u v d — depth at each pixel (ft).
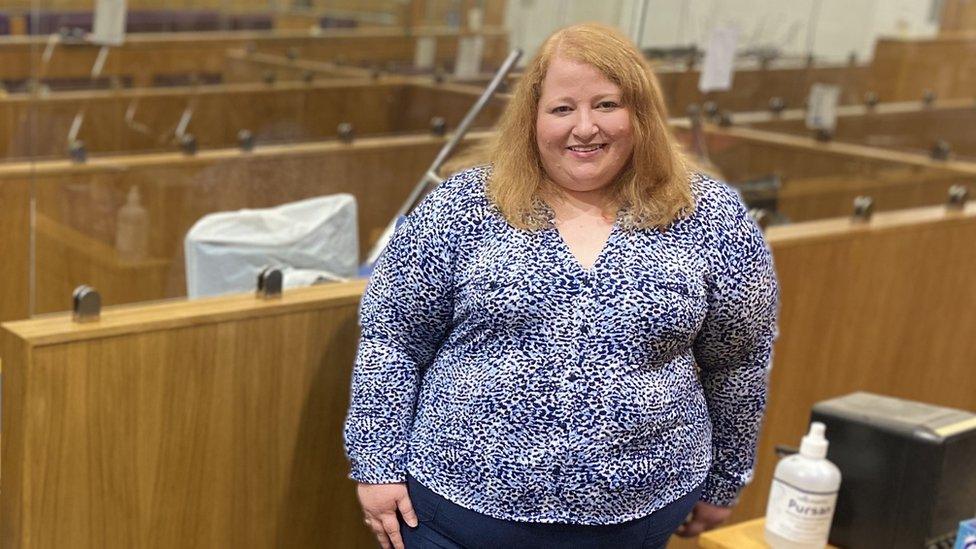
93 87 11.89
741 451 6.95
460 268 6.18
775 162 13.26
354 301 7.73
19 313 10.05
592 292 5.99
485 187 6.24
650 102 6.19
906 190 14.10
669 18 12.20
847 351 11.26
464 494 6.12
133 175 8.67
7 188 9.84
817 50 13.79
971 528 6.69
